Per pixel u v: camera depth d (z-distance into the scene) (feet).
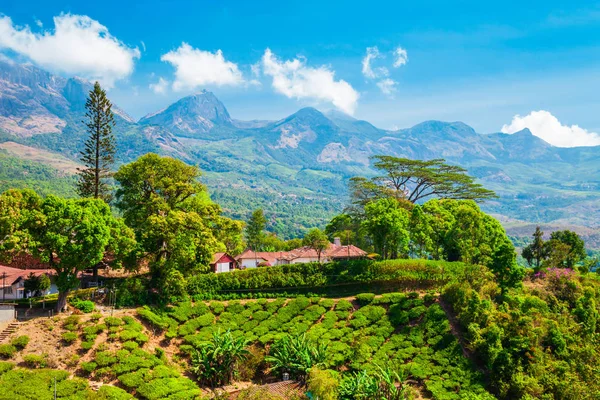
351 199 405.80
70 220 202.69
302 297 252.83
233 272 257.96
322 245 320.29
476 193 384.88
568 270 288.51
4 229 204.03
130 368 181.37
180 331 217.15
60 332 190.39
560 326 231.30
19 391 155.12
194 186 284.82
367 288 265.13
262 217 537.65
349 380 198.59
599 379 202.18
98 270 278.67
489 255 276.82
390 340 229.66
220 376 197.57
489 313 227.61
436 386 204.74
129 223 270.05
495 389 205.57
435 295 252.83
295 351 207.00
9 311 193.98
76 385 164.55
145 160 271.69
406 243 278.46
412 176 385.29
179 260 235.20
